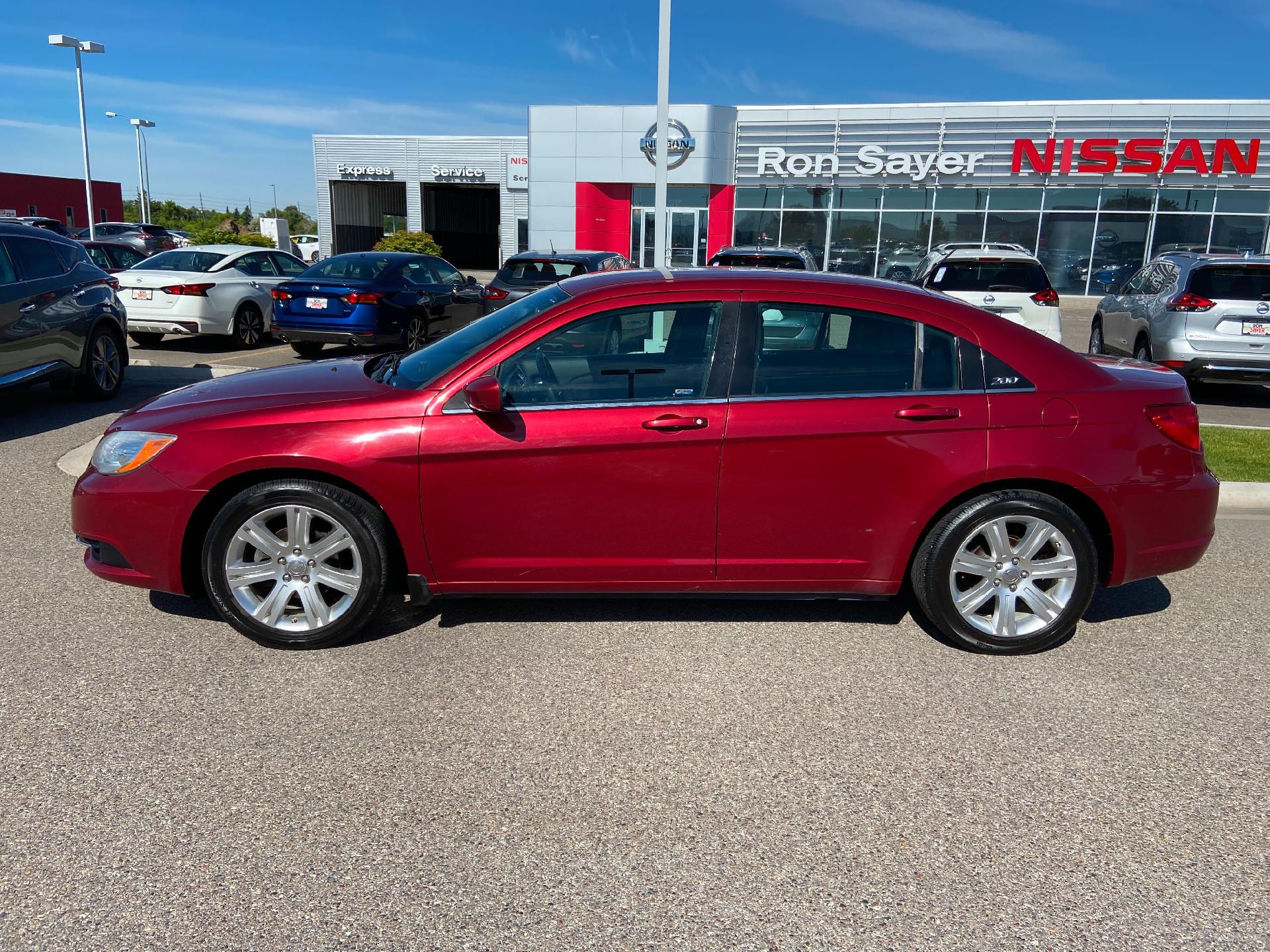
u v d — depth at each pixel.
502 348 3.83
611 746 3.25
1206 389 11.95
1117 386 4.00
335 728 3.33
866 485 3.84
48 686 3.58
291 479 3.81
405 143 43.72
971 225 27.70
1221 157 25.64
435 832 2.75
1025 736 3.38
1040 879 2.60
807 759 3.20
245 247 14.19
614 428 3.76
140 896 2.45
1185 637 4.32
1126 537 3.98
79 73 28.72
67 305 8.42
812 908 2.46
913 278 13.72
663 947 2.31
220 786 2.96
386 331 11.73
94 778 2.98
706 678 3.78
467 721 3.40
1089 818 2.89
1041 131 26.59
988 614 4.15
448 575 3.91
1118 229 26.81
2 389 7.66
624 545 3.89
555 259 12.86
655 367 3.84
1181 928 2.41
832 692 3.69
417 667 3.82
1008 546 3.97
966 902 2.50
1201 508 4.05
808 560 3.95
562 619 4.35
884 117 27.52
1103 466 3.88
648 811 2.88
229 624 4.04
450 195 49.84
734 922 2.40
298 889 2.49
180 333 12.98
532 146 29.44
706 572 3.95
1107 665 4.00
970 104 26.86
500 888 2.51
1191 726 3.48
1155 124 26.03
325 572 3.89
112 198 61.47
